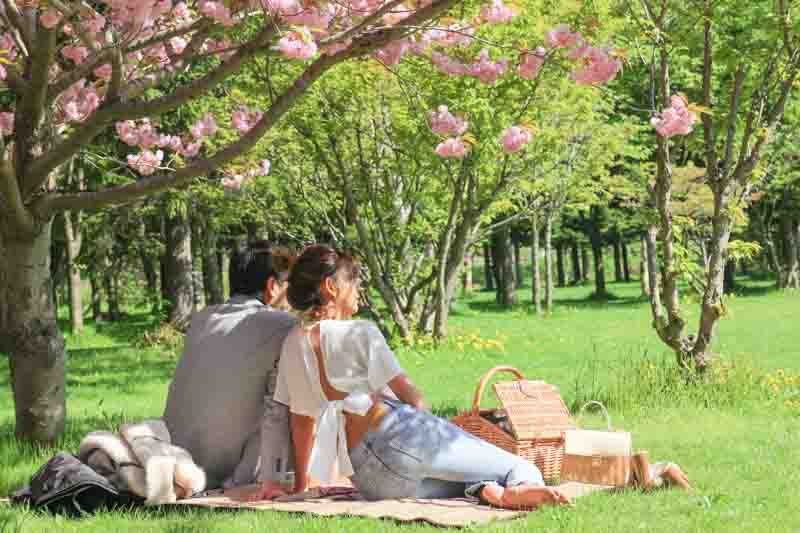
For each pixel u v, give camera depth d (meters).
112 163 19.84
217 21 7.00
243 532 4.90
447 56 8.16
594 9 12.55
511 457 5.50
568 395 13.70
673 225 12.93
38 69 8.25
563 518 4.92
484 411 6.73
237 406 6.00
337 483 6.07
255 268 6.30
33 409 9.00
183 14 8.11
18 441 8.96
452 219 22.39
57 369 9.10
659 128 7.99
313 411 5.59
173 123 19.16
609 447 5.84
